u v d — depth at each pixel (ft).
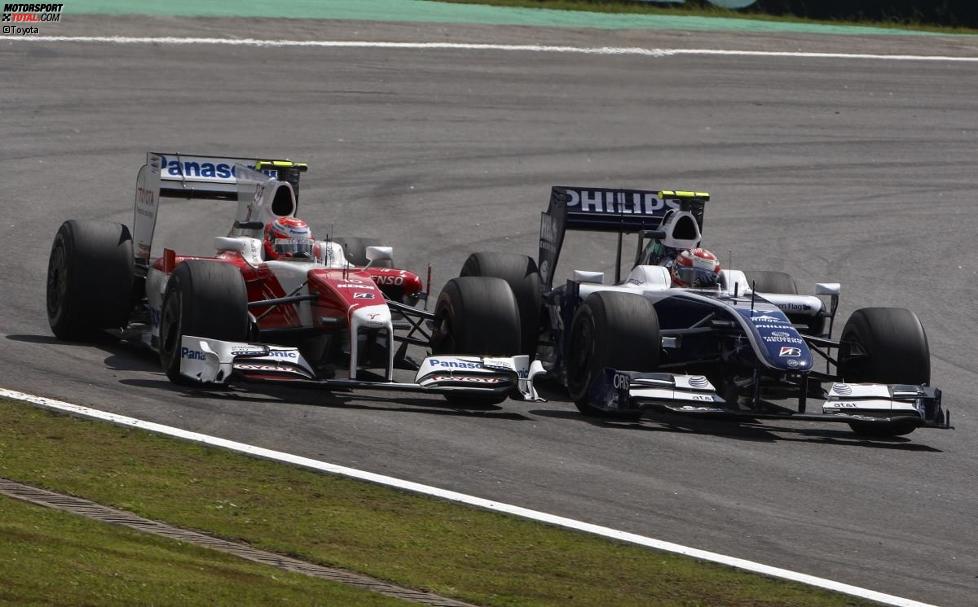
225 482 110.63
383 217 258.57
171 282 144.25
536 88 359.87
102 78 328.08
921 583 102.53
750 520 115.65
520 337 150.00
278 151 295.28
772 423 157.48
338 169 287.89
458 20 414.62
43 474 105.60
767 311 150.10
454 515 108.68
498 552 100.42
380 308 142.31
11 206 241.14
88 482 105.09
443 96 346.13
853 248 264.11
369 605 83.15
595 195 175.63
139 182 172.35
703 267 159.94
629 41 406.21
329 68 355.56
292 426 131.23
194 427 127.03
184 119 308.60
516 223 263.29
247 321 141.38
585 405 149.89
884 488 130.82
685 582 97.40
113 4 385.50
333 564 92.68
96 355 156.04
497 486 118.52
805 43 426.51
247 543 95.30
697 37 419.13
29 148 278.46
